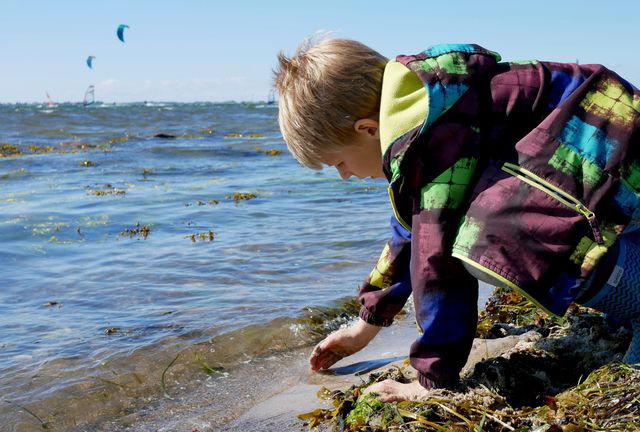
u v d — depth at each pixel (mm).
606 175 1856
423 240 2004
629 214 1876
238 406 2510
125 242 5648
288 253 5102
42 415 2521
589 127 1904
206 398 2623
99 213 7035
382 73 2107
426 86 1939
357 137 2135
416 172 2006
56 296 4070
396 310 2598
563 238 1836
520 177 1899
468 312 2043
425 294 2027
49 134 22344
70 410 2557
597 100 1943
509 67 2057
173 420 2426
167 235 5926
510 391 2162
